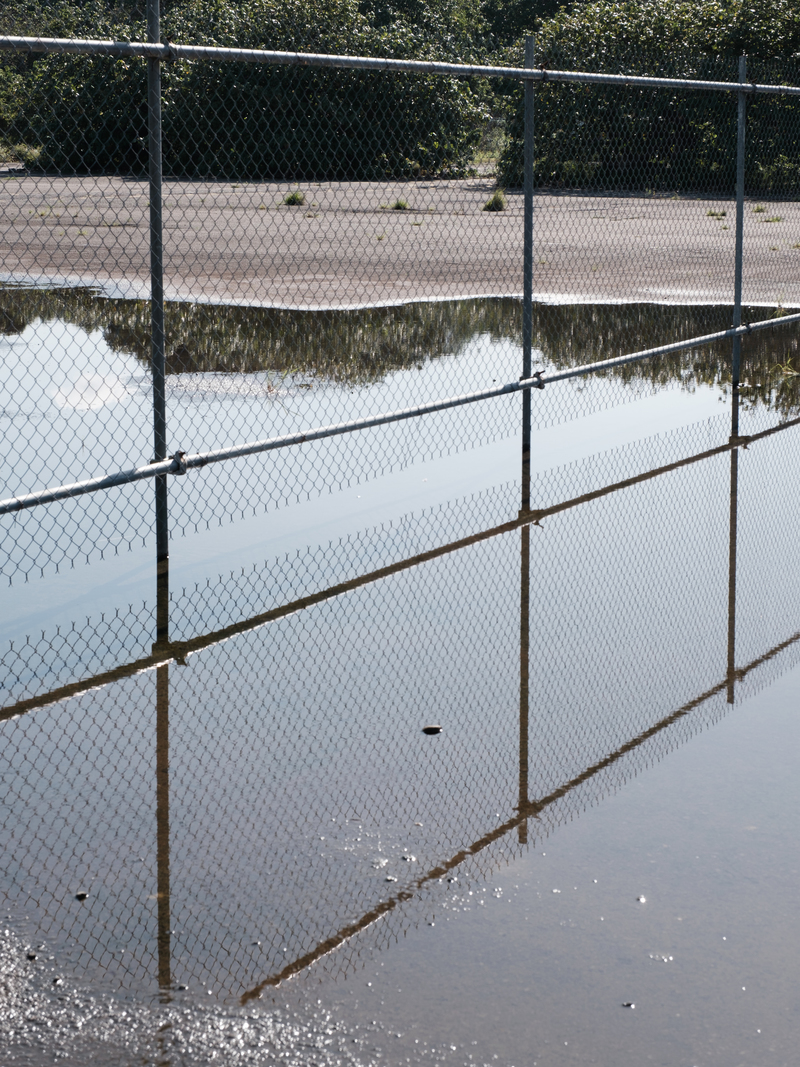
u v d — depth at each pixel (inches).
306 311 494.0
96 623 190.2
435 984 108.3
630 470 278.7
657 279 585.6
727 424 320.8
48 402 331.9
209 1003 105.4
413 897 121.9
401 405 332.2
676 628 193.2
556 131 852.0
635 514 248.2
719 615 198.5
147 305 504.4
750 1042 101.1
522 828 135.3
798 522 243.9
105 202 936.3
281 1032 101.8
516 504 254.2
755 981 109.0
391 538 232.4
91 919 117.5
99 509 245.6
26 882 123.3
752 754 154.6
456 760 151.1
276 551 224.4
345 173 905.5
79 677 171.8
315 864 127.6
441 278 596.4
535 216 888.9
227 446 287.7
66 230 781.9
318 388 351.3
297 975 109.3
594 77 283.4
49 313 485.1
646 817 138.4
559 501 256.2
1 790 141.2
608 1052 99.7
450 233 784.9
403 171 976.3
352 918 118.1
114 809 137.7
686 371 386.6
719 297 530.6
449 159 944.9
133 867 126.4
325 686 171.0
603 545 230.4
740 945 114.4
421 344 424.5
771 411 335.0
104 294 534.6
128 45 191.0
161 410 212.4
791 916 119.2
